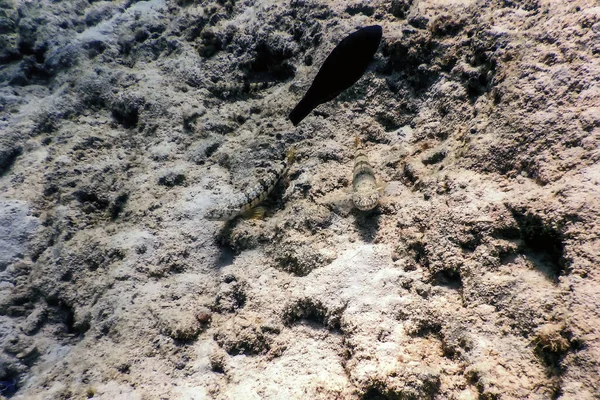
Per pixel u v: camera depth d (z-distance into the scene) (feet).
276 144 13.65
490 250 7.85
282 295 10.00
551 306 6.55
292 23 16.31
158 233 12.64
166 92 16.92
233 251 12.15
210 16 19.08
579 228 6.79
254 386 8.46
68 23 21.45
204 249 12.25
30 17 21.16
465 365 6.98
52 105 17.67
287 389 8.13
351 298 8.90
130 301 11.15
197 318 10.39
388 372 7.22
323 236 10.46
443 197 9.27
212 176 14.06
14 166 15.93
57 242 13.28
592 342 5.71
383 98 13.17
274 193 13.04
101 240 12.92
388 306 8.47
